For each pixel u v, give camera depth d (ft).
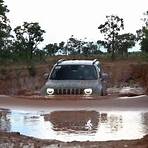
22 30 164.66
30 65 137.49
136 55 192.95
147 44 158.71
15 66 137.08
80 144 19.81
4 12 139.85
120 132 21.54
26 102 28.12
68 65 42.68
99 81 39.81
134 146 19.36
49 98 28.91
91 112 25.86
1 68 116.78
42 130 22.06
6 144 19.90
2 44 147.84
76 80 39.63
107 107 26.43
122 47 188.14
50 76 41.50
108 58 186.70
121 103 27.81
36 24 165.89
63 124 23.17
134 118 24.14
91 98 28.68
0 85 99.50
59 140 20.49
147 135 20.92
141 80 98.12
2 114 25.25
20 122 23.65
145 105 27.20
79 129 22.16
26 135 21.38
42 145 19.75
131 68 116.16
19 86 104.88
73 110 25.84
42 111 25.88
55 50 203.92
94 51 206.08
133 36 185.68
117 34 185.47
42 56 177.47
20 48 163.53
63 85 38.09
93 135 21.18
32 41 165.99
